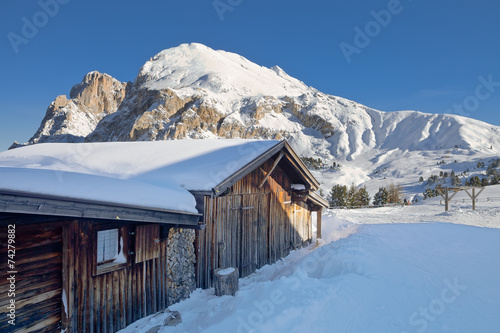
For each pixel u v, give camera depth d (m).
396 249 9.98
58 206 4.02
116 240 5.76
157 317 6.02
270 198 11.34
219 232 8.56
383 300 6.05
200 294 7.51
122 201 4.94
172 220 5.98
